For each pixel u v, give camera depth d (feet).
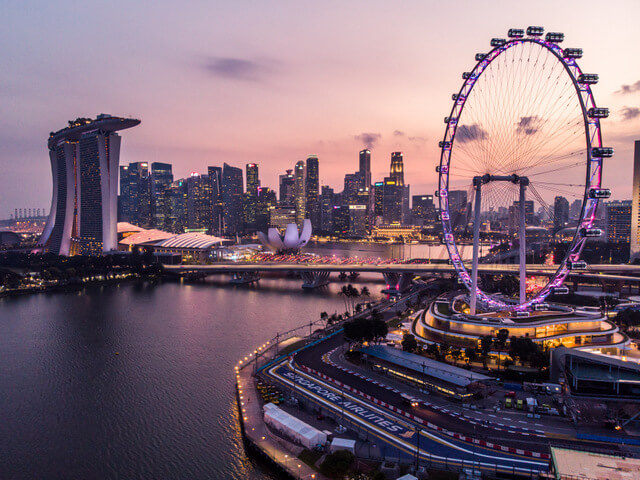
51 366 634.02
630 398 459.32
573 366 483.10
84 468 395.14
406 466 349.00
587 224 549.54
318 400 476.95
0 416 488.02
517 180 628.69
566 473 270.05
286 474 362.94
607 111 509.76
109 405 510.17
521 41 577.43
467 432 399.65
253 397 498.28
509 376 527.40
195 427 459.73
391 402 466.70
